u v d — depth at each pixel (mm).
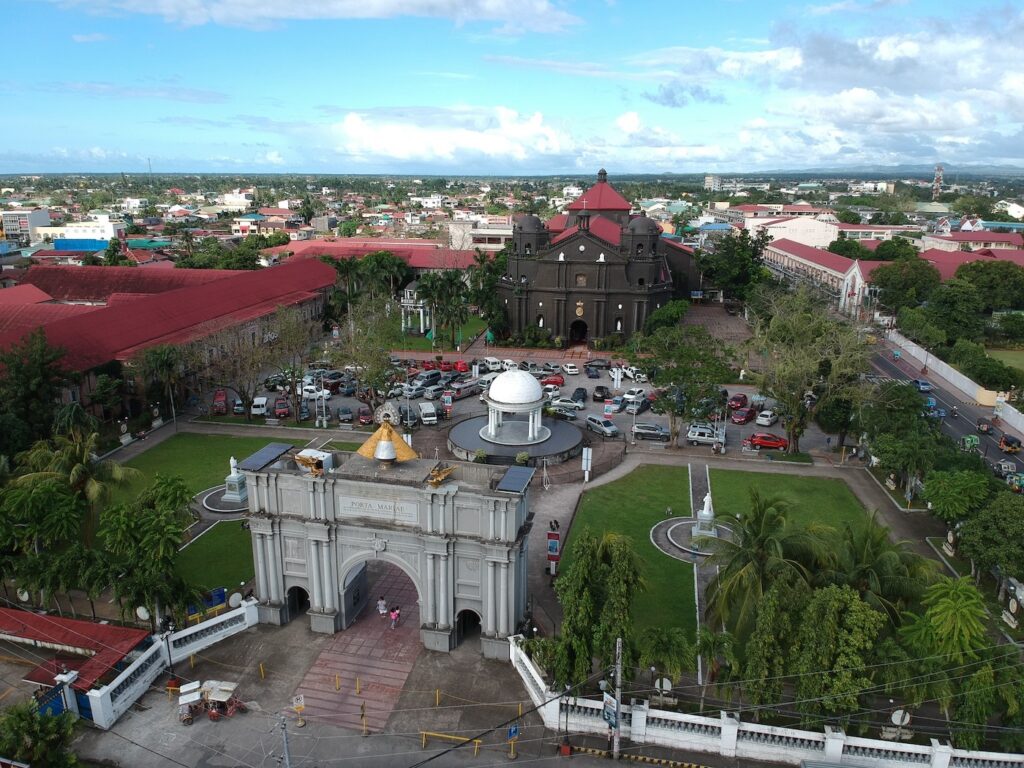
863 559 37781
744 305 139500
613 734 34656
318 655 41906
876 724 35844
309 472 42250
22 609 45656
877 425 65375
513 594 40812
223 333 87125
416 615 46031
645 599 46906
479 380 97250
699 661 40562
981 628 33094
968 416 88938
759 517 39469
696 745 35156
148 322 93500
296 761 34312
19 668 40500
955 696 33031
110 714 36406
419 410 84500
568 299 121188
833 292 156500
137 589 40000
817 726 34469
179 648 41219
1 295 113750
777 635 34531
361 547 42531
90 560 41625
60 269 137125
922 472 59812
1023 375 96500
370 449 44094
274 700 38312
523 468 42312
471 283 136375
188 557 51906
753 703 34781
